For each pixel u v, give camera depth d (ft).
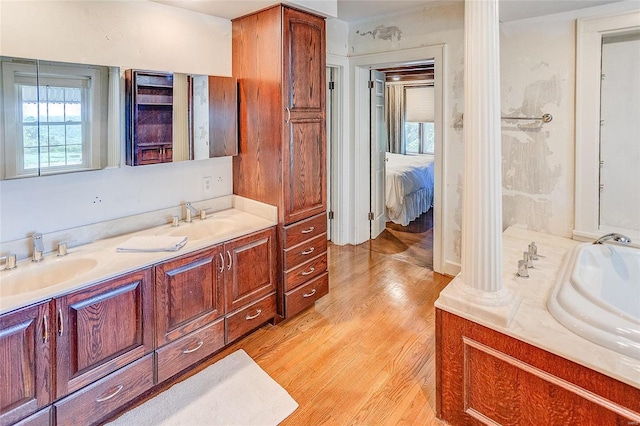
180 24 8.36
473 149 5.74
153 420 6.26
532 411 5.28
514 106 10.59
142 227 8.19
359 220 15.23
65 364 5.55
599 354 4.80
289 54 8.44
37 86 6.22
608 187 9.59
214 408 6.55
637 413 4.39
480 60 5.59
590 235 9.74
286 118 8.56
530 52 10.12
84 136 6.91
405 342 8.54
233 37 9.29
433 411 6.48
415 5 11.40
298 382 7.22
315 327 9.18
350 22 13.37
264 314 8.84
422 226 18.08
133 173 7.98
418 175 19.61
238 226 8.43
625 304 7.88
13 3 6.12
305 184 9.30
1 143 5.88
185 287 7.10
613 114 9.30
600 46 9.14
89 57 7.06
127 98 7.48
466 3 5.69
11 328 4.98
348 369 7.61
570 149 9.86
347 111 14.33
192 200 9.12
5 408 5.01
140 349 6.48
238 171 9.70
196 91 8.48
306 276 9.59
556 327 5.44
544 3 8.81
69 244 7.06
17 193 6.43
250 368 7.63
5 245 6.31
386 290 11.22
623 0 8.66
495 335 5.51
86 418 5.86
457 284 6.24
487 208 5.72
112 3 7.29
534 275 7.55
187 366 7.30
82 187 7.22
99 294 5.86
